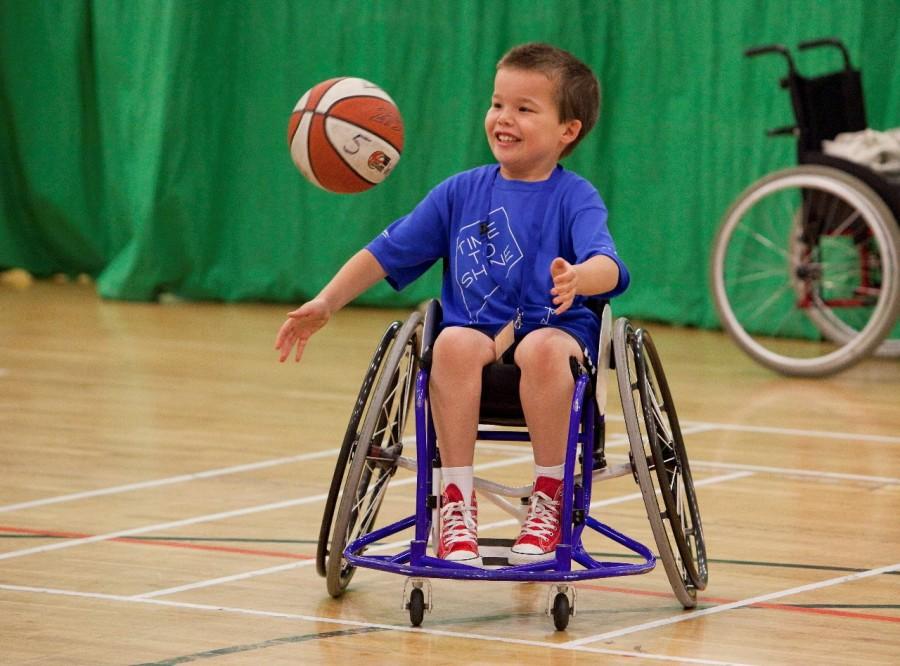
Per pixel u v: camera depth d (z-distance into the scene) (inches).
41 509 238.8
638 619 181.3
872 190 390.6
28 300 550.3
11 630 170.1
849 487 268.8
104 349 432.8
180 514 237.9
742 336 401.4
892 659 164.4
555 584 174.1
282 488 260.1
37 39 589.9
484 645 168.1
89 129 596.4
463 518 179.2
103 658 159.2
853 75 399.2
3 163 604.4
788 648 168.4
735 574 205.6
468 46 528.1
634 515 243.4
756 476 277.0
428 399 182.1
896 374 416.5
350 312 546.3
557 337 179.9
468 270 189.9
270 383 379.9
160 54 550.3
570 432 171.6
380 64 537.0
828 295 448.8
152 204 552.1
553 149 190.9
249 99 558.9
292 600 187.9
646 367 182.1
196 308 546.0
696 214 507.8
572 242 186.1
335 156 200.7
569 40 519.5
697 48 499.8
